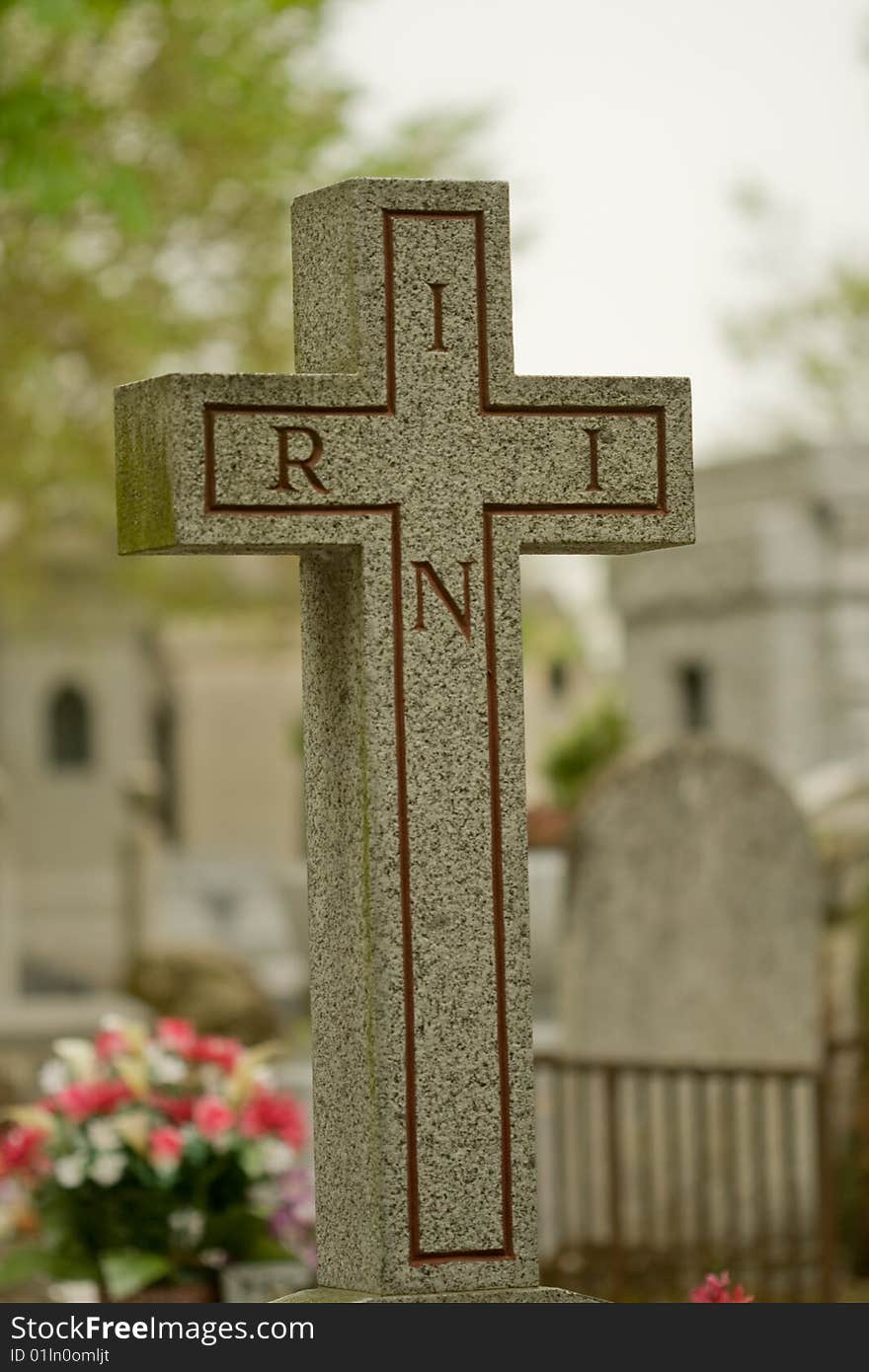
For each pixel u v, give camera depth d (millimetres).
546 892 19766
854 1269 12008
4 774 47688
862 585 24516
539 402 5492
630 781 11969
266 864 49406
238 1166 8273
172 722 51000
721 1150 12008
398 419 5359
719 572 24844
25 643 42688
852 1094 12141
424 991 5297
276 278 24812
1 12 11047
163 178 23391
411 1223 5281
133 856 23562
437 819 5328
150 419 5301
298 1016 22922
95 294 24328
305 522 5281
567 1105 11758
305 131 23625
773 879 12297
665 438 5613
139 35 22578
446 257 5418
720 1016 12094
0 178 11141
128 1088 8352
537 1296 5328
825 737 24406
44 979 30297
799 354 32438
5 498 27125
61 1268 8172
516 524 5457
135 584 32219
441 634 5355
